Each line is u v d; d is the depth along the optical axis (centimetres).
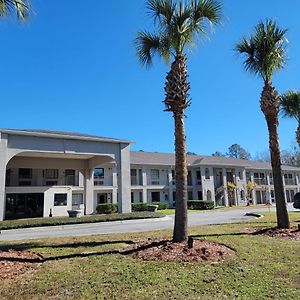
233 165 4812
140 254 782
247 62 1267
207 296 503
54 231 1558
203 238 968
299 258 728
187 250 771
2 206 1838
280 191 1198
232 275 605
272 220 1611
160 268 654
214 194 4562
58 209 3008
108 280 588
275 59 1216
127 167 2325
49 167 2777
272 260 711
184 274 612
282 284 554
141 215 2012
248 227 1306
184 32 934
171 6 920
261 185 5300
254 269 643
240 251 787
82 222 1781
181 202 876
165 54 1014
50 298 510
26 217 2839
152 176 4238
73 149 2139
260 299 489
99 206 3216
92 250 866
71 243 994
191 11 930
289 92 1545
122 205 2253
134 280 584
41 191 2947
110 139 2272
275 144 1222
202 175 4466
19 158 2648
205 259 710
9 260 743
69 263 720
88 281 585
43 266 700
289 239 982
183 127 908
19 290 548
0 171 1855
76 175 3400
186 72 929
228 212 2952
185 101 906
